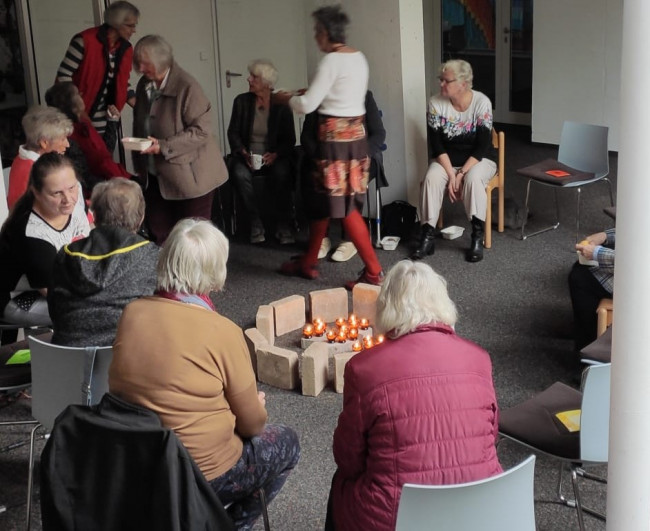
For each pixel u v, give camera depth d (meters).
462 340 2.53
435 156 6.07
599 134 6.22
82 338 3.14
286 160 6.43
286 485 3.57
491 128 6.06
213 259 2.63
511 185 7.70
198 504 2.40
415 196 6.61
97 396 3.02
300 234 6.68
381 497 2.40
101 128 6.68
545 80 9.03
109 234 3.21
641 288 2.18
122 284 3.13
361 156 5.30
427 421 2.39
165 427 2.53
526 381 4.32
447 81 5.93
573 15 8.66
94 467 2.46
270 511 3.40
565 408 3.19
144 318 2.59
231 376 2.62
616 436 2.29
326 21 5.11
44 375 3.07
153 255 3.20
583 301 4.38
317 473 3.65
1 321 3.87
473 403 2.42
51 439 2.48
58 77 6.52
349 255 6.10
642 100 2.10
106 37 6.50
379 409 2.40
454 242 6.35
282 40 9.17
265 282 5.74
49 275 3.77
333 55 5.11
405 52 6.30
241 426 2.76
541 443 2.98
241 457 2.81
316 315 4.98
